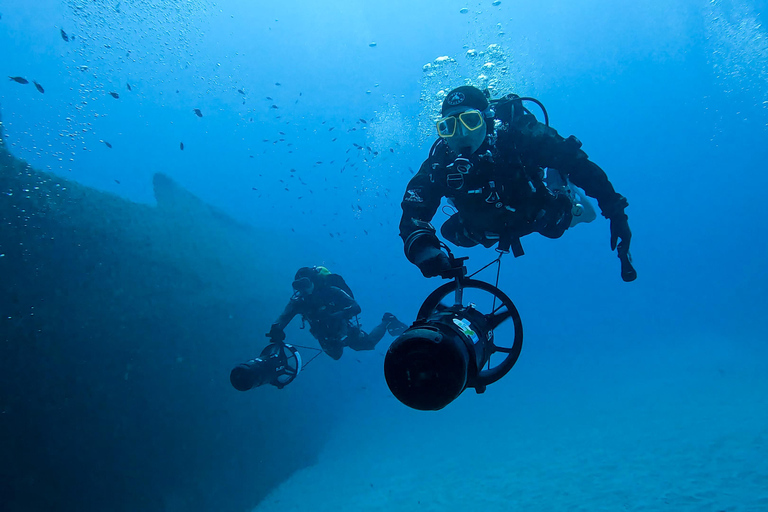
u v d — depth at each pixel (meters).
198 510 6.62
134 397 6.27
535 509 5.18
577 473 6.08
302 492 8.05
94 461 5.58
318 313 5.36
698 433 6.56
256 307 10.27
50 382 5.38
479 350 1.42
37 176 6.10
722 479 4.77
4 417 4.96
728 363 12.09
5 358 5.09
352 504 6.84
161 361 6.88
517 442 8.60
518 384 16.42
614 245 1.90
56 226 6.02
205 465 7.11
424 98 5.64
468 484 6.66
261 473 8.46
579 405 10.76
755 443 5.58
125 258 6.93
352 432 13.09
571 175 1.90
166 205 9.83
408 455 9.39
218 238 10.79
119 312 6.44
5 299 5.24
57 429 5.33
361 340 5.96
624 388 11.69
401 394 1.14
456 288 1.49
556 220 2.13
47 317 5.55
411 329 1.21
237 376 3.78
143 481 6.03
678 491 4.73
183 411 7.01
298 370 4.29
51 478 5.18
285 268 13.83
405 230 1.72
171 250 8.21
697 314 31.48
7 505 4.83
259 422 8.98
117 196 7.75
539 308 54.56
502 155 1.85
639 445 6.68
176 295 7.71
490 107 1.99
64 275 5.89
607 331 32.31
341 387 15.59
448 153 1.88
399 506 6.33
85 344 5.85
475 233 2.19
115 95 6.71
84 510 5.35
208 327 8.21
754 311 26.00
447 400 1.11
